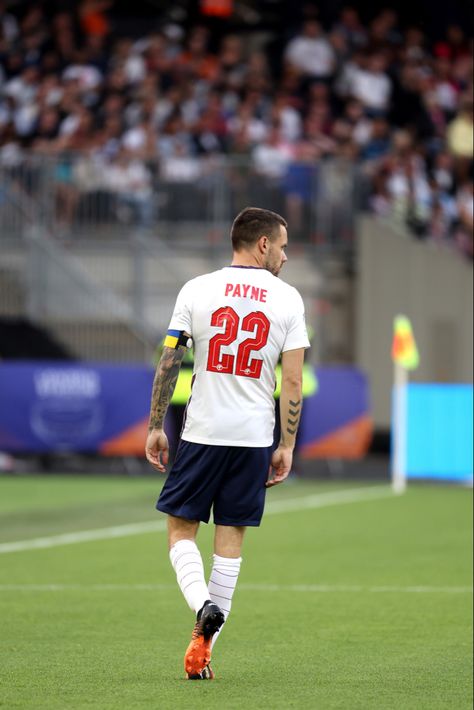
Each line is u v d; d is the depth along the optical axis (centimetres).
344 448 6431
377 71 8544
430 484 6288
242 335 2073
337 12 9362
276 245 2119
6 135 7919
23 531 4434
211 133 7794
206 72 8269
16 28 8594
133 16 9469
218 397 2081
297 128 8038
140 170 7362
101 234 7306
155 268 7331
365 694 2075
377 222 7538
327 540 4275
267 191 7488
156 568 3619
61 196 7262
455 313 7388
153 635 2648
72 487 5897
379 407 7475
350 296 7594
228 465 2094
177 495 2095
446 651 2523
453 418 6188
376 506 5303
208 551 4041
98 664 2314
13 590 3234
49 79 8006
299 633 2714
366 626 2805
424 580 3469
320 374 6431
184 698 1989
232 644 2583
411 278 7462
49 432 6444
